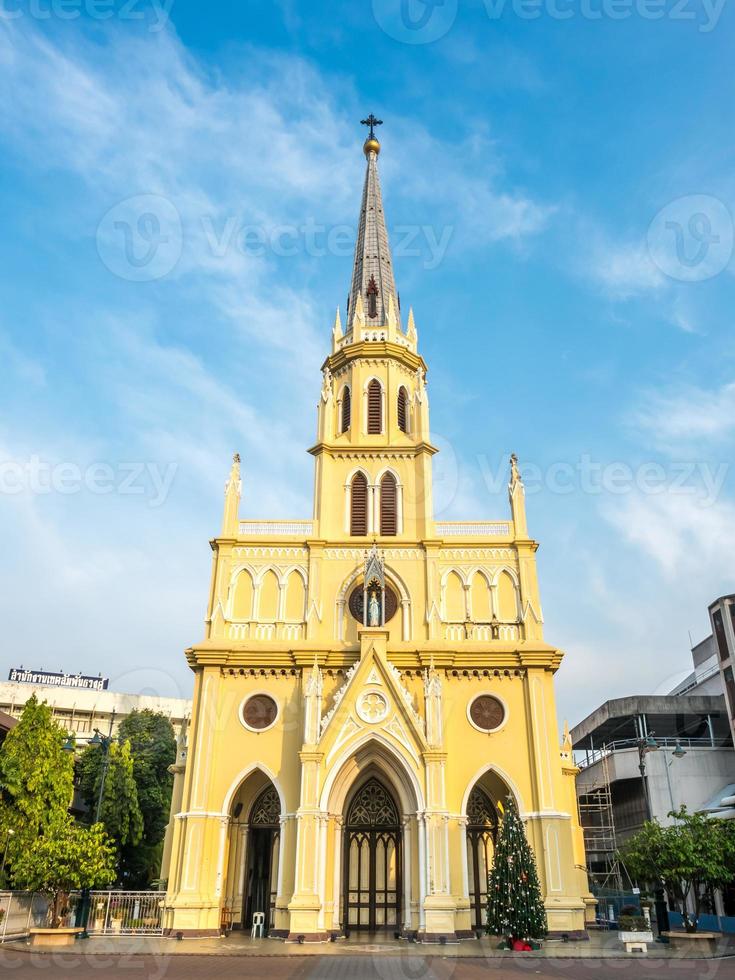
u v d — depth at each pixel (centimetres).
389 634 3969
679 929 4059
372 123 6556
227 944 3158
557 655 3888
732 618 5403
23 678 10000
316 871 3419
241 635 4041
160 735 6875
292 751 3731
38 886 3272
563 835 3562
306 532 4325
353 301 5544
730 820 3688
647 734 5869
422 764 3559
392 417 4675
